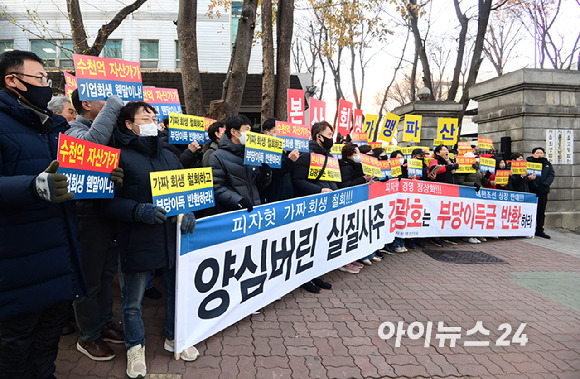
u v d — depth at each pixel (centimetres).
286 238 384
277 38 689
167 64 1422
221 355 294
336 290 447
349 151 519
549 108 912
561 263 602
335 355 302
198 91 573
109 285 305
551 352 323
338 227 468
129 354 261
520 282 503
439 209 663
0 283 185
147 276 270
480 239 744
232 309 326
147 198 256
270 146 365
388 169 580
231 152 354
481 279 510
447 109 1288
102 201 256
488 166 727
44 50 1346
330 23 1262
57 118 228
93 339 283
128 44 1406
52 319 219
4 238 186
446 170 680
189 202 277
